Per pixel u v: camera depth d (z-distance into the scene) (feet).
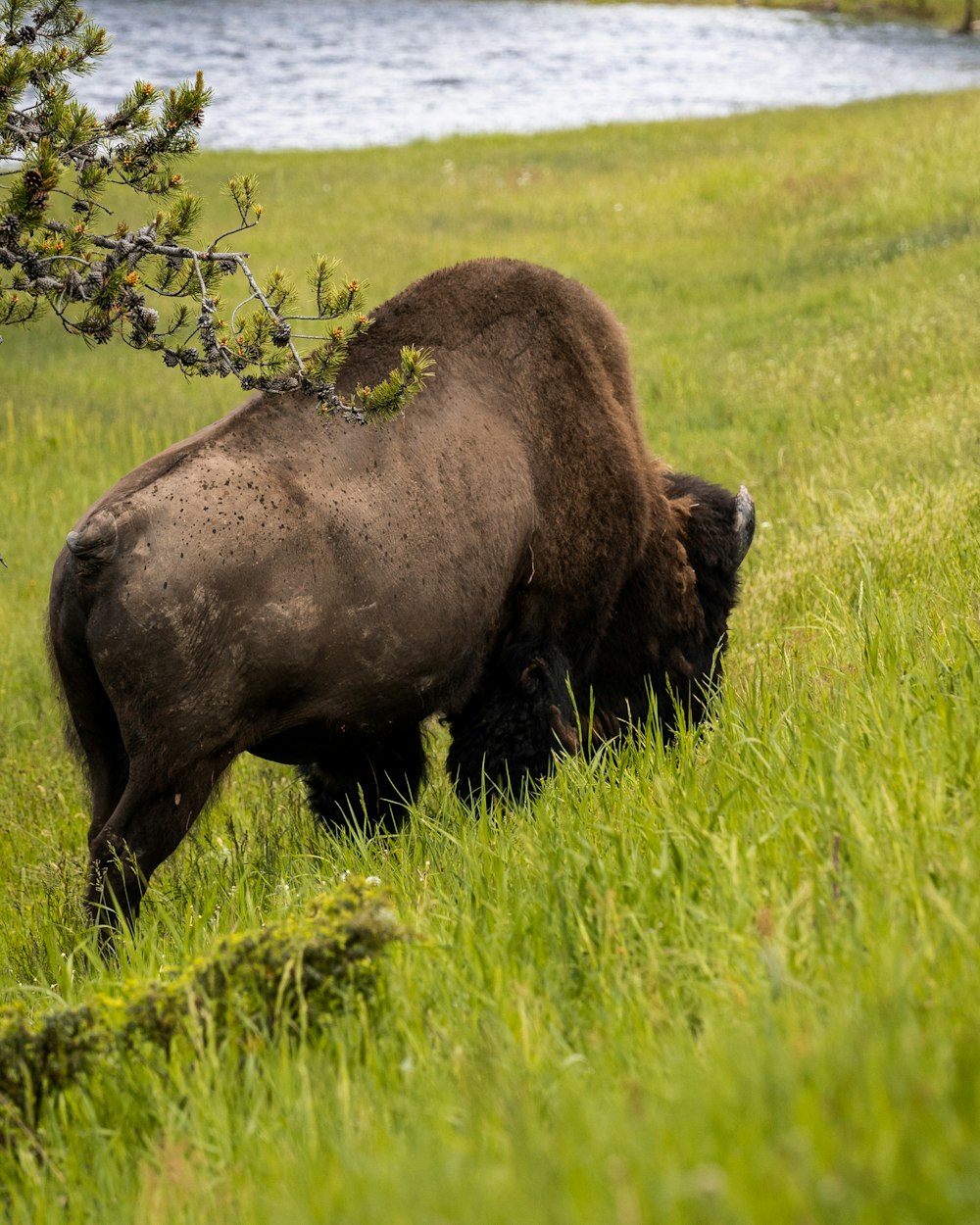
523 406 61.62
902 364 144.36
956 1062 24.13
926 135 283.79
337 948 37.40
